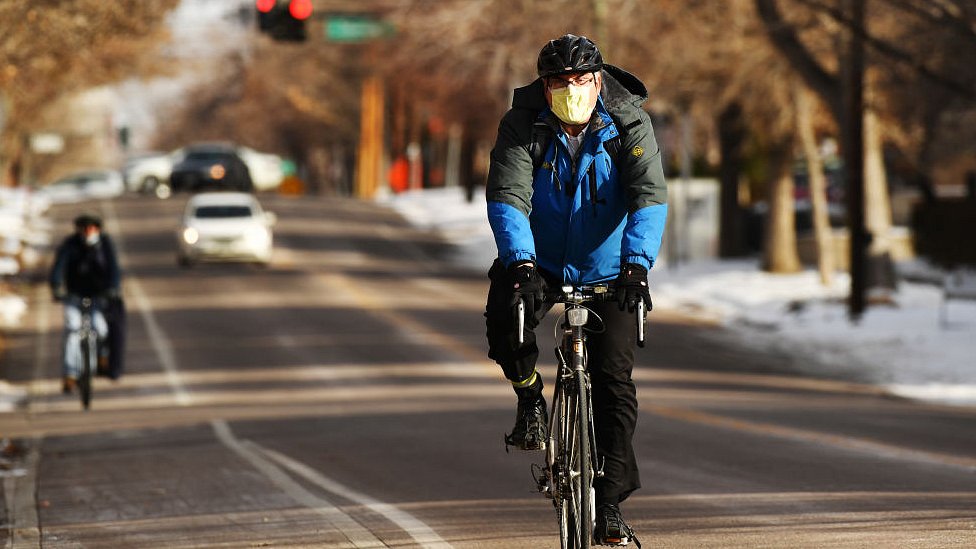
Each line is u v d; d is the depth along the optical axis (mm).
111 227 181750
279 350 91438
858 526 29047
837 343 99312
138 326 103312
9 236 155375
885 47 94625
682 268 158000
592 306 22078
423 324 105875
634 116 21594
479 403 64875
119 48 179625
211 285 128375
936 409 65688
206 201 146000
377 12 170625
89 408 66375
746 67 129750
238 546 28781
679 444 45812
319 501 34688
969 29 88375
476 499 34594
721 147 165375
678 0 130000
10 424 60438
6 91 148000
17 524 32656
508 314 21812
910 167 161375
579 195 21781
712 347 100000
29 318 110875
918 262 157125
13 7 112750
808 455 42469
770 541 27625
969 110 129875
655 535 28719
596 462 21812
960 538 27391
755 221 178375
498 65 171625
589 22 145000
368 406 64625
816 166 135875
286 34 113312
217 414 62188
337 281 134250
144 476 41000
